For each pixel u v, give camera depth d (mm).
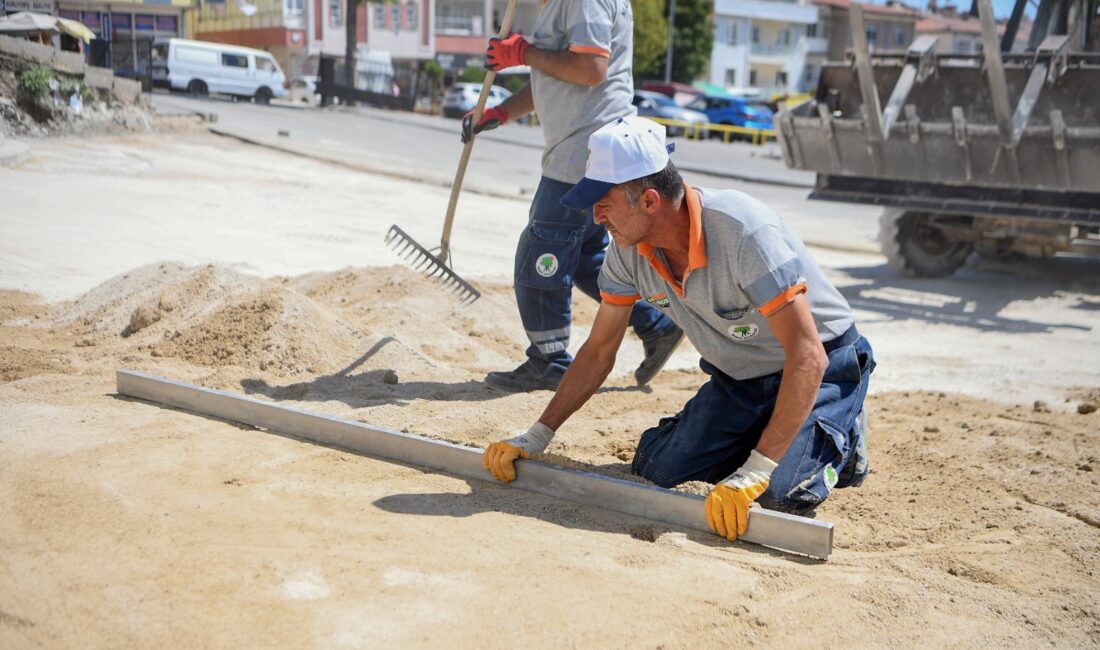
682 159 23781
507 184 16203
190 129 19719
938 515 3434
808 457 3254
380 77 41625
